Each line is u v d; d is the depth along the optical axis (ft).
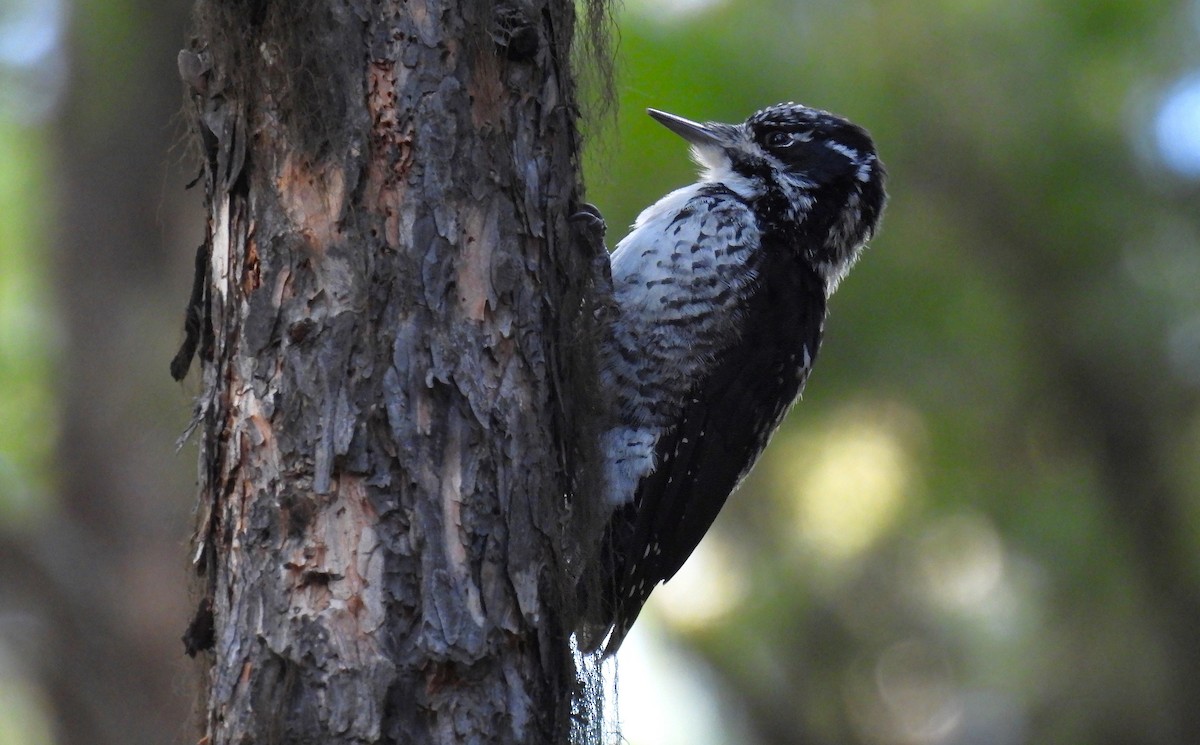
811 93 38.42
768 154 30.91
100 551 38.81
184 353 20.13
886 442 41.75
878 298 39.75
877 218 32.12
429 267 18.48
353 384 18.04
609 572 23.39
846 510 43.01
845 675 43.88
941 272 40.29
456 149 18.89
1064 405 40.81
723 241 28.25
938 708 43.93
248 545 18.03
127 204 40.55
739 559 44.27
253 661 17.63
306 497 17.80
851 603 44.19
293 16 18.72
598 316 22.93
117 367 39.73
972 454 41.68
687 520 27.73
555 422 19.47
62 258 41.16
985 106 40.45
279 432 18.07
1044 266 40.22
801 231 30.27
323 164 18.57
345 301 18.26
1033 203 40.11
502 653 17.81
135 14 39.34
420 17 18.98
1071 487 41.75
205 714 18.90
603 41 22.56
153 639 38.24
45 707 38.88
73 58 41.22
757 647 44.16
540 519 18.65
